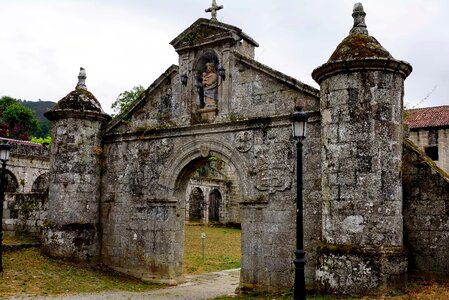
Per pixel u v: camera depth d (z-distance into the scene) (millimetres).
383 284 10789
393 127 11734
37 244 18562
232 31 15016
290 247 13422
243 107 14797
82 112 17375
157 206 16375
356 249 11125
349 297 10852
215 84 15586
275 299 12398
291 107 13914
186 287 15648
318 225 12945
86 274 15867
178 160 16062
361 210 11328
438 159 33031
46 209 19656
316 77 12727
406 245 12336
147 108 17172
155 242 16250
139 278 16375
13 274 14461
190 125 15742
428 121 34000
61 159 17266
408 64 11961
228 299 13117
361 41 12109
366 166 11469
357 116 11680
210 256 24281
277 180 13844
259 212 14055
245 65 14898
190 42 15961
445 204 12016
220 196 48312
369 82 11727
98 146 17844
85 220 17234
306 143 13406
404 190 12562
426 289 10930
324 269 11508
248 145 14461
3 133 56469
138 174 16969
